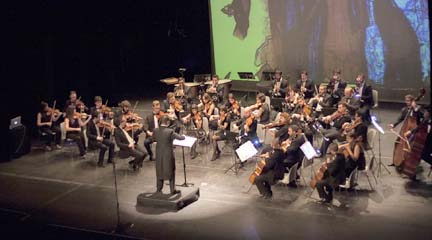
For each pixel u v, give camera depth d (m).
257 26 20.33
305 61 19.81
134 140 14.38
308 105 15.16
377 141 14.83
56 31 19.59
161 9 22.03
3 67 18.23
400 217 10.76
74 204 12.11
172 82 19.11
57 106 19.45
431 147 12.16
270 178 11.70
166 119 11.62
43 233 11.01
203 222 10.98
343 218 10.84
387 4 18.05
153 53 23.05
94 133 14.27
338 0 18.80
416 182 12.24
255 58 20.62
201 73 22.52
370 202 11.43
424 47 17.77
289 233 10.38
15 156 14.97
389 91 18.58
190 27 22.12
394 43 18.19
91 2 20.25
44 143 16.27
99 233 10.69
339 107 13.99
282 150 11.84
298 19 19.59
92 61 21.08
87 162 14.58
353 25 18.75
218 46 21.20
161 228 10.82
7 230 11.19
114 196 12.39
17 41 18.59
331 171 11.35
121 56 22.53
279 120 13.42
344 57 19.11
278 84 17.31
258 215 11.15
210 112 15.68
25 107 18.89
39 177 13.66
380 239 10.00
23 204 12.20
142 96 20.73
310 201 11.63
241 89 21.09
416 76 18.08
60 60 20.23
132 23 22.28
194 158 14.34
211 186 12.62
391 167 13.10
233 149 13.45
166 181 12.81
